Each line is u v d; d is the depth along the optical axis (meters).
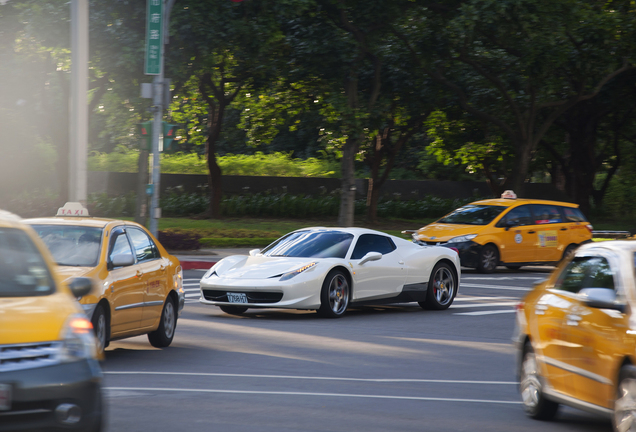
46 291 5.98
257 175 53.69
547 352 7.48
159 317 11.46
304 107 41.75
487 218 26.08
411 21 33.44
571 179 50.12
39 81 32.56
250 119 44.69
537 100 39.19
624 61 35.94
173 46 29.23
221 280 14.84
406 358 11.07
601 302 6.53
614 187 61.22
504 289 20.88
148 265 11.28
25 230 6.44
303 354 11.19
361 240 15.96
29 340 5.32
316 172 56.84
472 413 7.76
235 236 32.12
